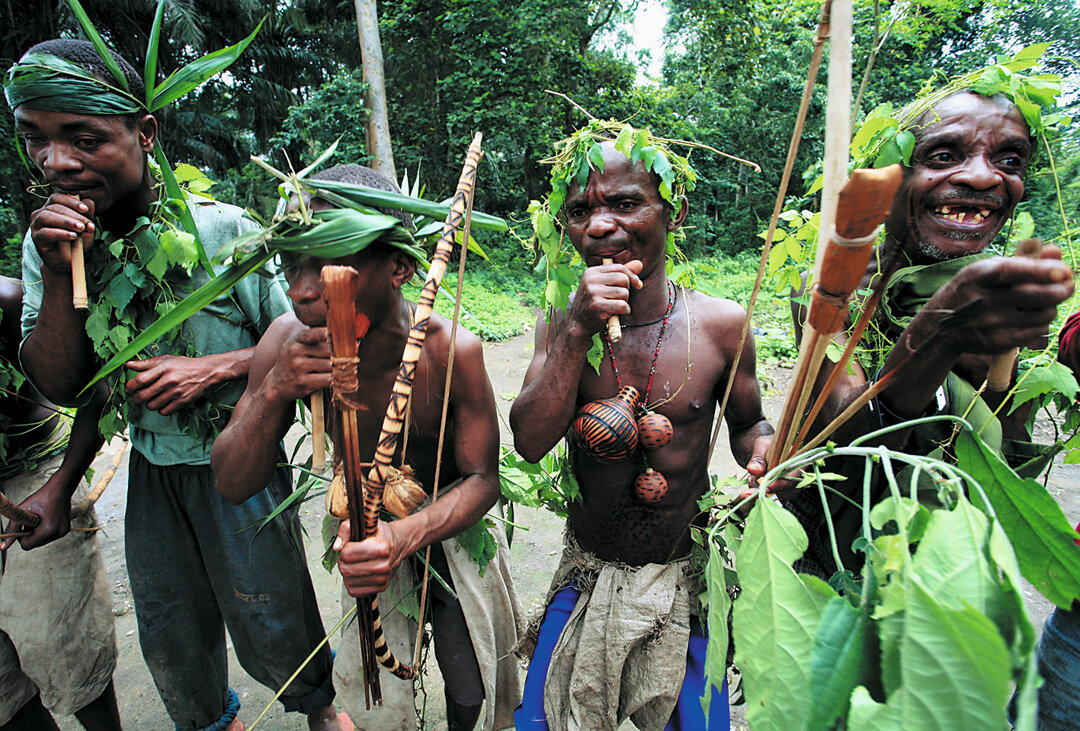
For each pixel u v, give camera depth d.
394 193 1.29
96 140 1.48
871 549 0.82
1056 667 1.55
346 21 17.66
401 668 1.56
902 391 1.15
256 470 1.48
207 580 2.10
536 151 15.59
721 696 1.68
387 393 1.58
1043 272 0.74
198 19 14.80
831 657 0.79
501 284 12.88
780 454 1.12
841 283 0.81
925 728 0.66
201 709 2.17
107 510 4.12
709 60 19.02
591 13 15.68
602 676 1.67
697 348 1.71
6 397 1.97
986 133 1.29
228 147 18.95
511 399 6.15
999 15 11.06
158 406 1.73
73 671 2.05
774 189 19.78
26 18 13.44
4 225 12.09
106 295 1.70
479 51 14.74
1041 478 4.12
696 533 1.64
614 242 1.54
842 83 0.84
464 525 1.52
